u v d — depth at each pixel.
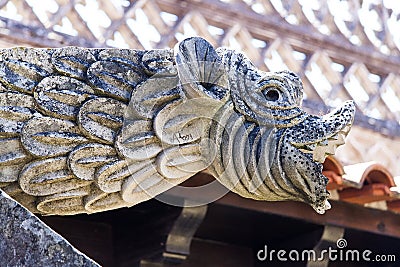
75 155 5.72
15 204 5.26
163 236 10.02
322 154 6.11
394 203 11.12
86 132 5.73
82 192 5.80
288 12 16.14
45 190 5.73
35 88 5.71
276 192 6.07
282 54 16.08
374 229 11.09
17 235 5.22
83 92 5.79
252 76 6.07
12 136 5.66
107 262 10.46
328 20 16.77
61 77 5.77
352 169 10.58
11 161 5.64
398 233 11.24
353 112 6.21
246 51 15.72
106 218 10.43
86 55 5.84
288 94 6.10
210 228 10.91
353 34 17.11
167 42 14.65
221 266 11.31
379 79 17.31
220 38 15.44
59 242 5.26
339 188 10.31
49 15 13.11
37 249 5.23
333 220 10.79
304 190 6.05
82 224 10.46
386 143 16.66
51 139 5.69
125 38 14.18
